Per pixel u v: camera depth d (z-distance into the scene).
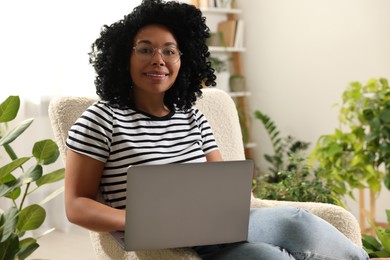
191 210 1.46
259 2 4.80
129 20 1.82
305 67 4.57
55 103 1.86
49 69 3.85
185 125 1.89
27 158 1.80
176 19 1.88
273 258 1.50
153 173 1.39
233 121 2.17
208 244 1.52
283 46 4.69
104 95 1.80
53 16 3.84
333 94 4.41
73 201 1.61
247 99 4.93
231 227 1.52
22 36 3.73
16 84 3.72
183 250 1.50
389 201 4.11
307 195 2.65
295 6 4.59
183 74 1.93
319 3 4.44
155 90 1.80
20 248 1.81
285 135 4.73
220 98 2.17
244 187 1.50
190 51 1.93
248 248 1.54
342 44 4.34
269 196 2.69
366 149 3.43
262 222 1.67
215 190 1.47
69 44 3.92
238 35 4.76
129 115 1.78
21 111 3.72
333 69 4.40
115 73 1.81
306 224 1.61
